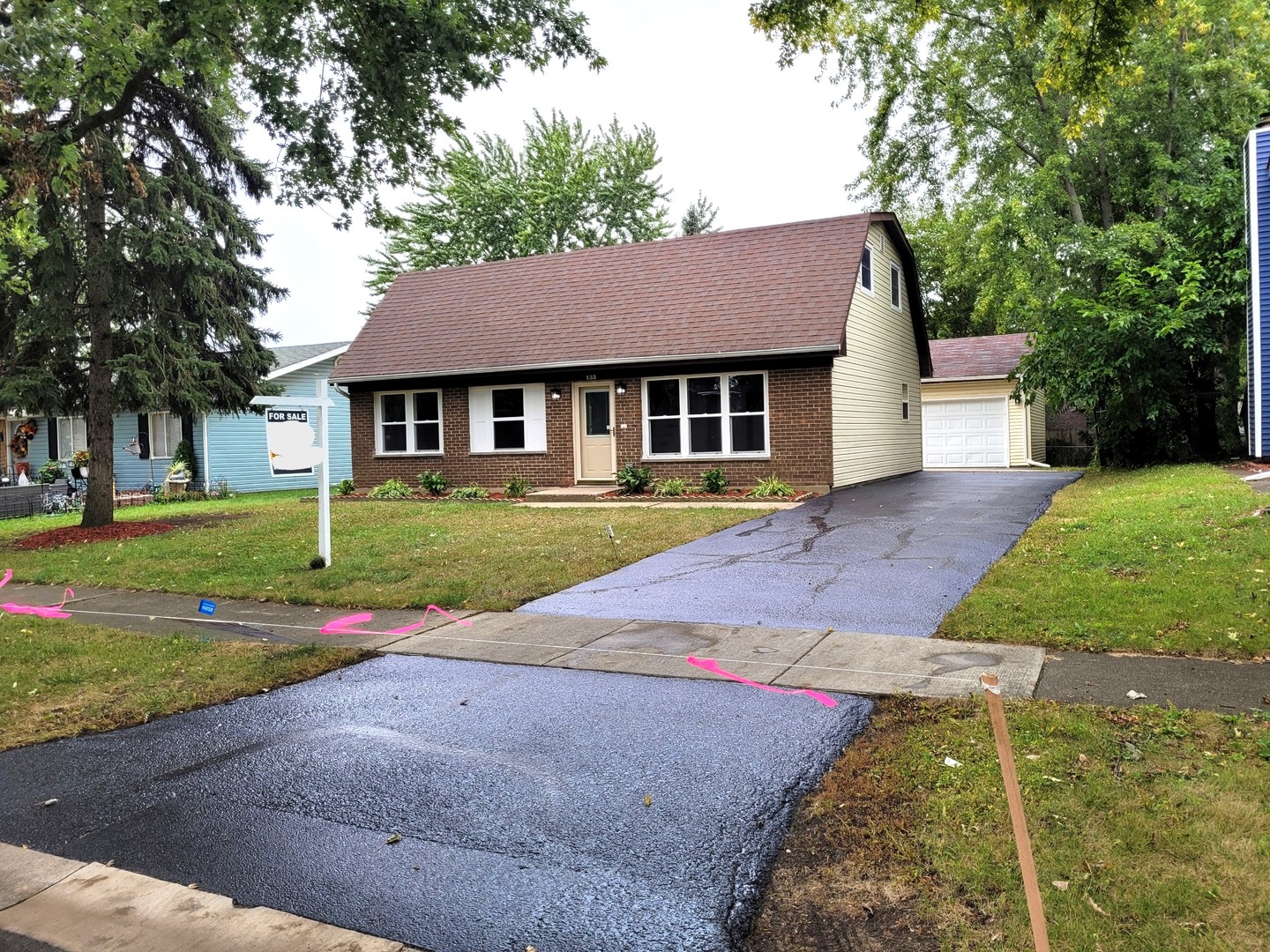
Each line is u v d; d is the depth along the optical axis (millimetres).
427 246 38000
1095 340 18000
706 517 13414
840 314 16172
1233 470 14672
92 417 15477
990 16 22609
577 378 18359
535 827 3922
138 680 6340
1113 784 3824
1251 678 5125
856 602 7660
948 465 27312
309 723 5406
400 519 14555
